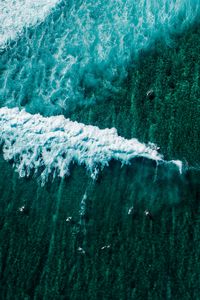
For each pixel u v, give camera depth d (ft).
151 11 369.91
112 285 303.68
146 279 301.84
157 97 350.64
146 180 321.52
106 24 372.38
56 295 308.19
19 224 329.93
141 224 313.94
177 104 346.13
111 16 374.43
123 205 319.88
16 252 322.96
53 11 386.11
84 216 321.93
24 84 365.61
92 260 311.06
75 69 363.35
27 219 329.93
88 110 354.33
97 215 320.70
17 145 346.13
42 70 367.66
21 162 342.64
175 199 316.40
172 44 366.84
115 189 323.78
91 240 315.58
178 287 297.94
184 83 352.49
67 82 360.89
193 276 298.35
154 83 355.97
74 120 351.67
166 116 343.26
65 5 386.73
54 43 374.22
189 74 355.15
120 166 326.44
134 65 363.97
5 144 349.41
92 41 368.27
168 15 369.71
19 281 315.99
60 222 323.78
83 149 333.62
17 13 396.98
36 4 396.37
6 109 360.48
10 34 385.91
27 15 392.06
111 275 305.73
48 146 339.16
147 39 367.66
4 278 318.45
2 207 336.29
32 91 363.35
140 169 324.19
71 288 307.99
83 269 310.24
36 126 348.59
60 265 313.94
